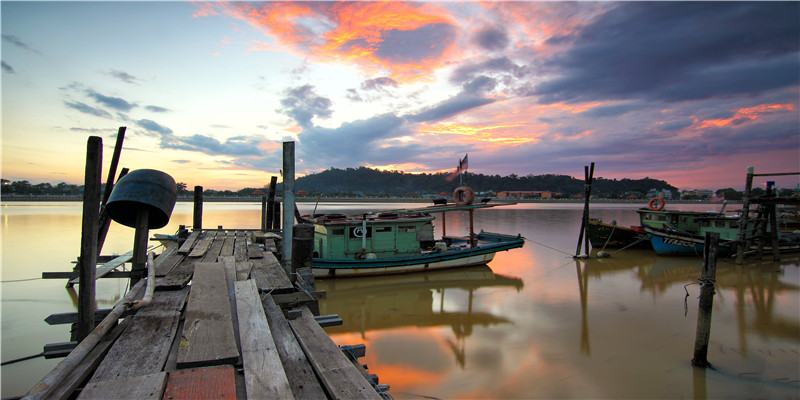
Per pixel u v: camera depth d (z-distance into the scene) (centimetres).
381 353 983
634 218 6044
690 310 1319
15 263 1833
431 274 1841
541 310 1321
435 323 1200
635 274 1884
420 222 1800
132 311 460
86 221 504
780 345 1023
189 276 619
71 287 1398
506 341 1056
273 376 312
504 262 2166
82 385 313
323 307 1359
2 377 780
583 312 1296
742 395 799
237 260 771
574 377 857
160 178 704
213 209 7188
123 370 313
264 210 1706
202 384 296
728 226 2327
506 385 831
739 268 2027
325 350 380
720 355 967
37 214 4753
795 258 2302
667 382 845
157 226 764
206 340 369
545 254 2442
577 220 5297
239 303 479
